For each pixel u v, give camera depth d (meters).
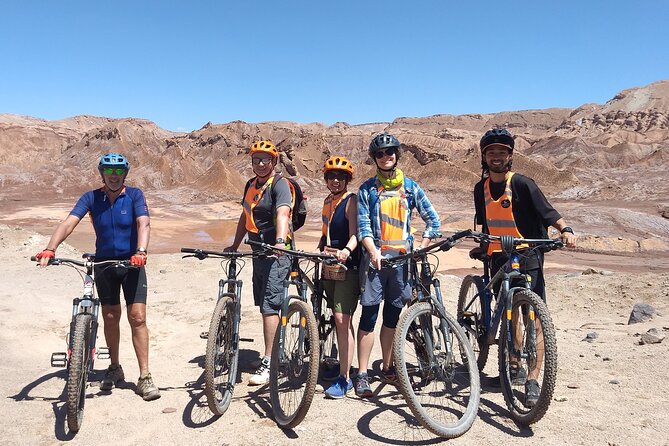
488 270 5.32
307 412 4.38
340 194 5.18
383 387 5.02
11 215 83.56
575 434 3.96
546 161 135.88
